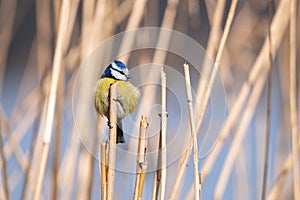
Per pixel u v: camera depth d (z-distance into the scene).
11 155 7.16
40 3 7.55
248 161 7.78
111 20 6.70
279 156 7.55
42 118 6.67
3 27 8.11
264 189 5.75
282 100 7.64
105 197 4.35
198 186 4.60
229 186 7.69
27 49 13.24
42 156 5.25
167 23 6.75
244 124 6.52
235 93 7.80
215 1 7.45
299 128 7.13
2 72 7.77
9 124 7.20
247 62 8.05
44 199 7.09
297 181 6.21
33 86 8.92
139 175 4.36
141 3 6.65
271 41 5.98
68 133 7.07
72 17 6.99
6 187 5.98
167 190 6.56
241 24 8.09
